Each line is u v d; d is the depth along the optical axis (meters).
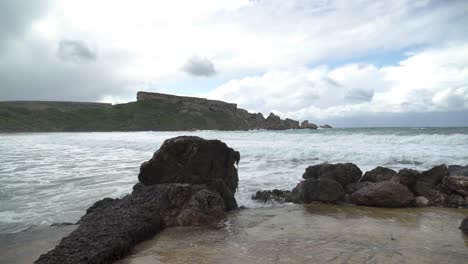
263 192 9.16
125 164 15.59
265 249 5.04
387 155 14.26
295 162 14.95
